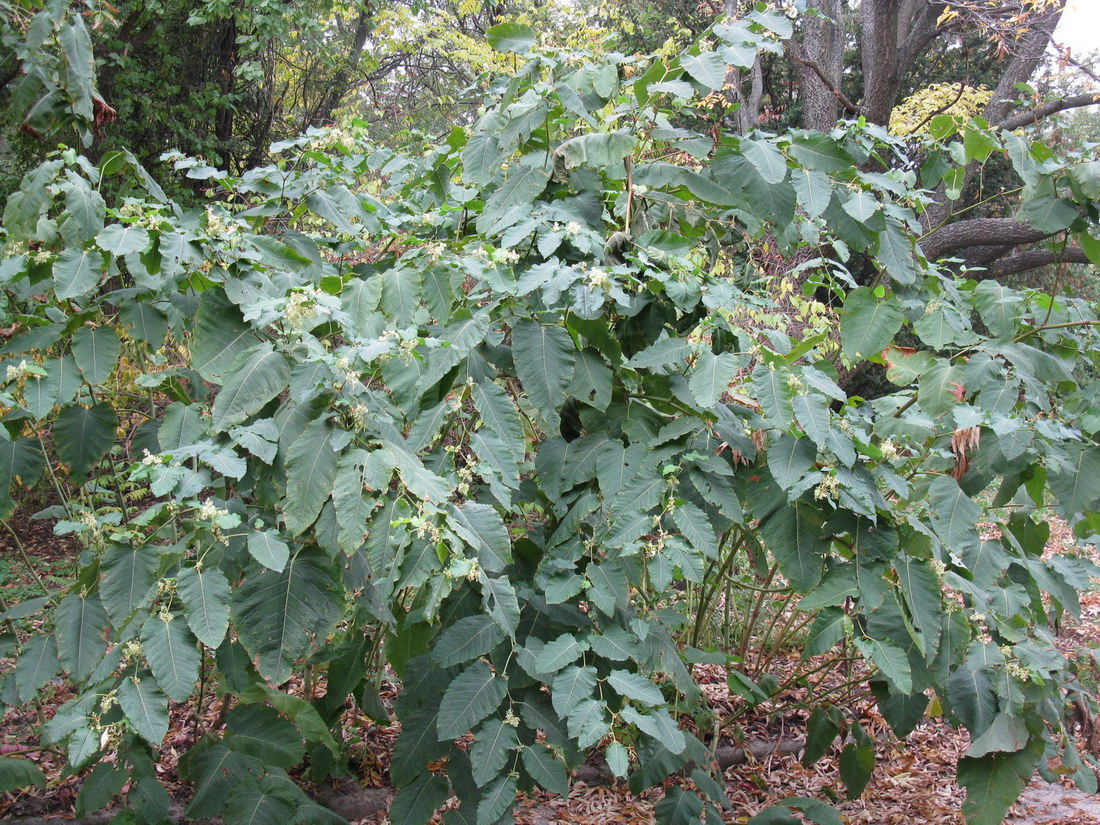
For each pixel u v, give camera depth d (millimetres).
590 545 2729
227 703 3049
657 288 2762
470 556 2381
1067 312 3434
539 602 2754
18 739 3391
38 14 3260
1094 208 3213
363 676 3107
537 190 2967
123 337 3260
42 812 3008
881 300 3049
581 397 2746
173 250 2477
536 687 2633
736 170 2875
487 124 3094
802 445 2600
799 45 11359
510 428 2656
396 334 2396
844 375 7711
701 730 3539
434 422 2621
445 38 9688
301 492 2260
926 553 2725
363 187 4391
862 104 10914
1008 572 3230
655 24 12570
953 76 14039
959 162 3418
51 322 2742
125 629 2271
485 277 2631
